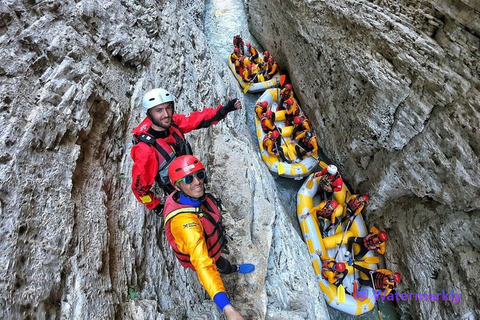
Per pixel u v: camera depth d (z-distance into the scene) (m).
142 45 5.54
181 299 3.67
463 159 4.68
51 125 3.00
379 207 7.09
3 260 2.06
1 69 2.90
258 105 9.38
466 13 3.96
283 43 10.04
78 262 2.63
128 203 3.76
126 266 3.18
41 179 2.67
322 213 7.27
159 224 4.11
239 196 5.21
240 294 4.19
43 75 3.30
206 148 5.81
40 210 2.52
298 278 5.18
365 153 6.96
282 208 6.73
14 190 2.39
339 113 7.52
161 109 2.98
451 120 4.71
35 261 2.28
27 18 3.49
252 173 5.92
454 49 4.30
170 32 7.02
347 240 7.11
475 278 4.82
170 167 2.54
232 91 9.25
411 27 4.84
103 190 3.45
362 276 6.83
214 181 5.43
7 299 1.96
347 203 7.27
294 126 9.09
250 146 7.16
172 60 6.49
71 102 3.38
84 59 4.02
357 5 5.75
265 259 4.64
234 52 11.20
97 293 2.64
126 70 5.08
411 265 6.18
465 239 5.12
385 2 5.21
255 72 10.64
